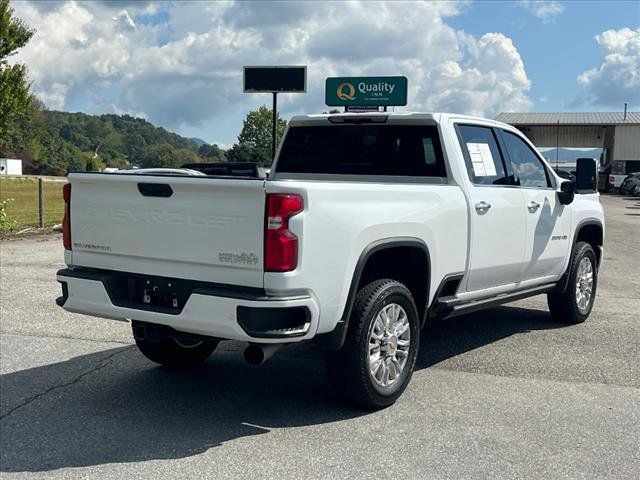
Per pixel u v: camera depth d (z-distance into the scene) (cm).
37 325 738
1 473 396
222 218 424
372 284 486
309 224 419
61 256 1250
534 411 497
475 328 751
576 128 6078
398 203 494
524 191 646
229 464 408
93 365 603
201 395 529
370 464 408
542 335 720
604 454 425
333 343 455
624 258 1384
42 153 12600
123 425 468
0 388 542
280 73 2125
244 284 421
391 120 598
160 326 475
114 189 471
